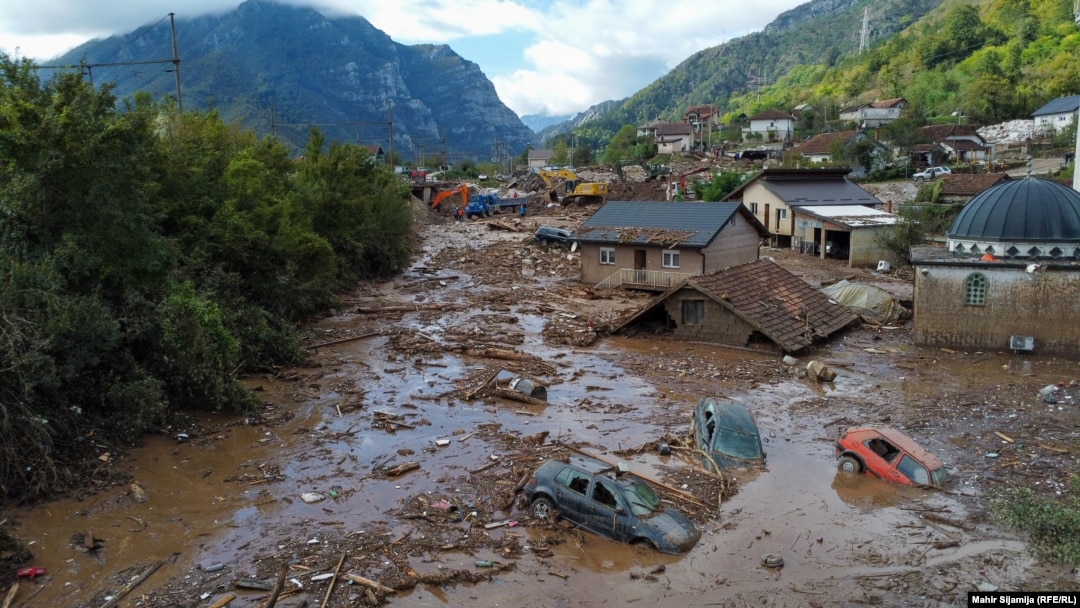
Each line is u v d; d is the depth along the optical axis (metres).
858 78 150.88
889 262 47.75
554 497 15.40
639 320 32.88
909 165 82.38
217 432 20.23
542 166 136.00
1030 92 105.44
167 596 12.46
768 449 19.41
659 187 84.31
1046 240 27.67
